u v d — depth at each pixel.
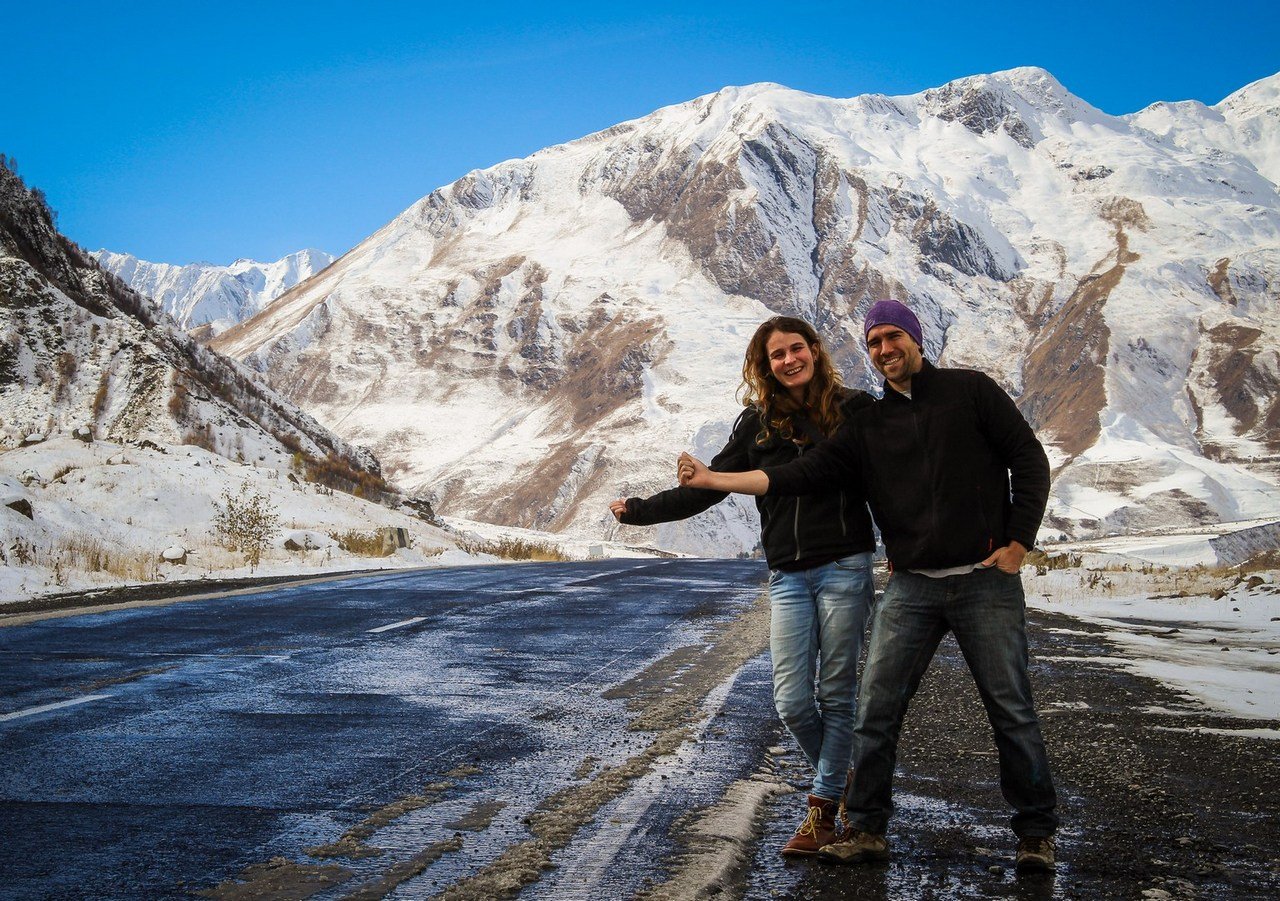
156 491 29.73
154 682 8.06
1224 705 7.75
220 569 21.47
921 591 4.46
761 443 4.88
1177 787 5.44
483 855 4.23
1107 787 5.45
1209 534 116.06
